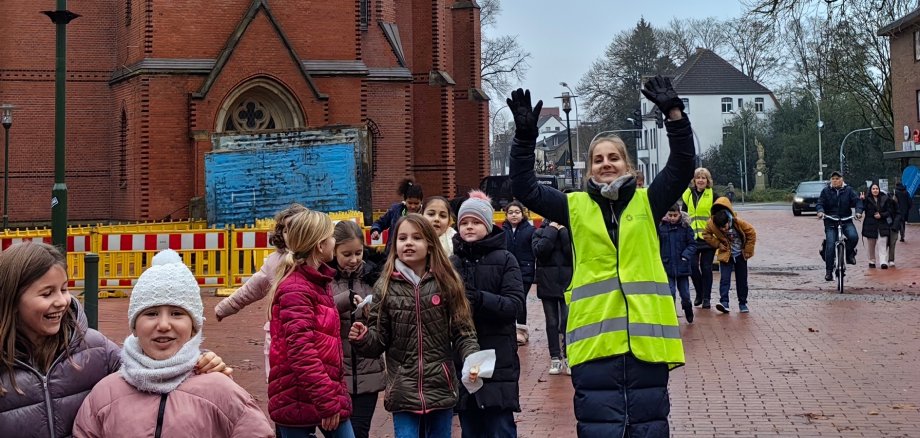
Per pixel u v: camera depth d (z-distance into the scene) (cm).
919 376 1037
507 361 673
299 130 2489
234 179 2444
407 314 624
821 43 2369
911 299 1723
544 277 1111
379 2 3228
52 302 399
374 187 3195
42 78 2991
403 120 3231
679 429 828
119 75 2833
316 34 2806
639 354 550
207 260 1992
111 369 427
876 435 798
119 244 1939
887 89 5278
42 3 2988
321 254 595
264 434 415
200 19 2644
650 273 566
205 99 2602
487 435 677
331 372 579
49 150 3000
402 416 627
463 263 682
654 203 574
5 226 2841
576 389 568
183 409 404
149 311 412
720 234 1577
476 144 4094
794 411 887
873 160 7550
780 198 7875
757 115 9094
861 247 3006
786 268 2394
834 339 1296
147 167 2570
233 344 1321
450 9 4094
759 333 1366
